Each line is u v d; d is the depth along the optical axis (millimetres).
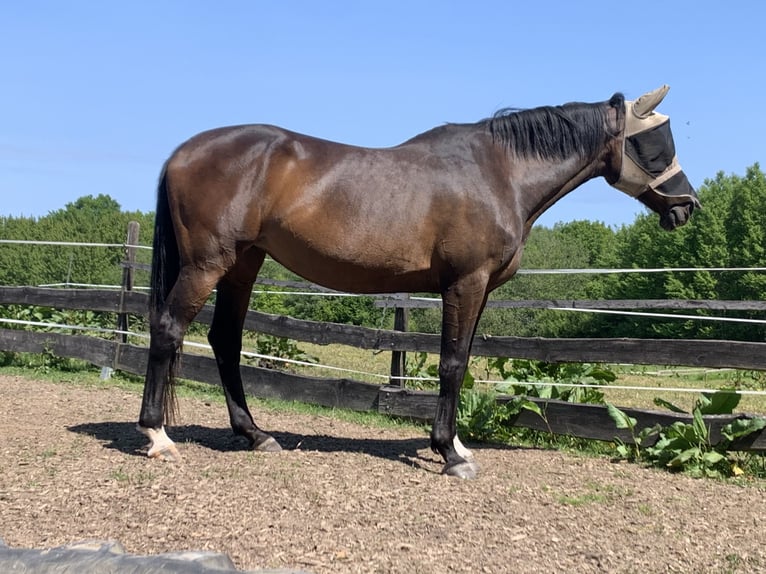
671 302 6234
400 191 4984
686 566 3674
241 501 4211
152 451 5078
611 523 4266
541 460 5816
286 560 3418
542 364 7332
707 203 25688
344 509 4168
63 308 9977
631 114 5398
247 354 8734
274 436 6223
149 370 5129
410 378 7492
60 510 4004
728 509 4676
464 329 5098
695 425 5836
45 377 9305
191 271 5012
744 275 23797
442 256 5023
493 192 5066
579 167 5395
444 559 3549
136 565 2336
